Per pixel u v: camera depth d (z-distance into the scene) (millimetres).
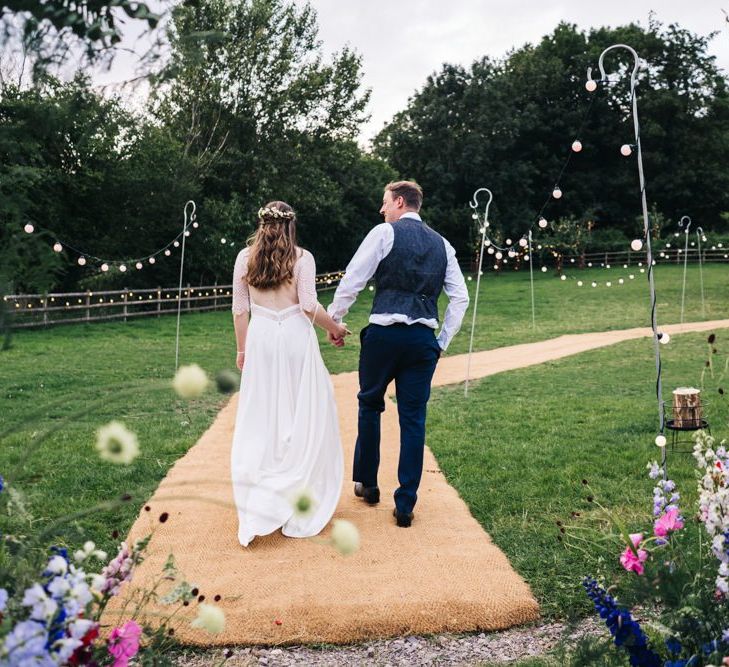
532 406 7641
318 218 33719
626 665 2172
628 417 6809
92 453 5398
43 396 8336
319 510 3732
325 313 3877
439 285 3939
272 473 3656
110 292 19062
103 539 3607
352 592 3051
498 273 36781
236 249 25562
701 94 45875
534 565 3326
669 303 21594
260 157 28156
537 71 44938
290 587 3094
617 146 44969
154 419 6930
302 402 3709
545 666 2533
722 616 2041
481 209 40625
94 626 1522
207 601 2953
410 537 3660
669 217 45406
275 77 28172
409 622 2871
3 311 1382
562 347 13414
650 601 2631
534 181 45156
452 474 4895
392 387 8844
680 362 10898
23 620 1485
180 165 23656
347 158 32344
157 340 14930
